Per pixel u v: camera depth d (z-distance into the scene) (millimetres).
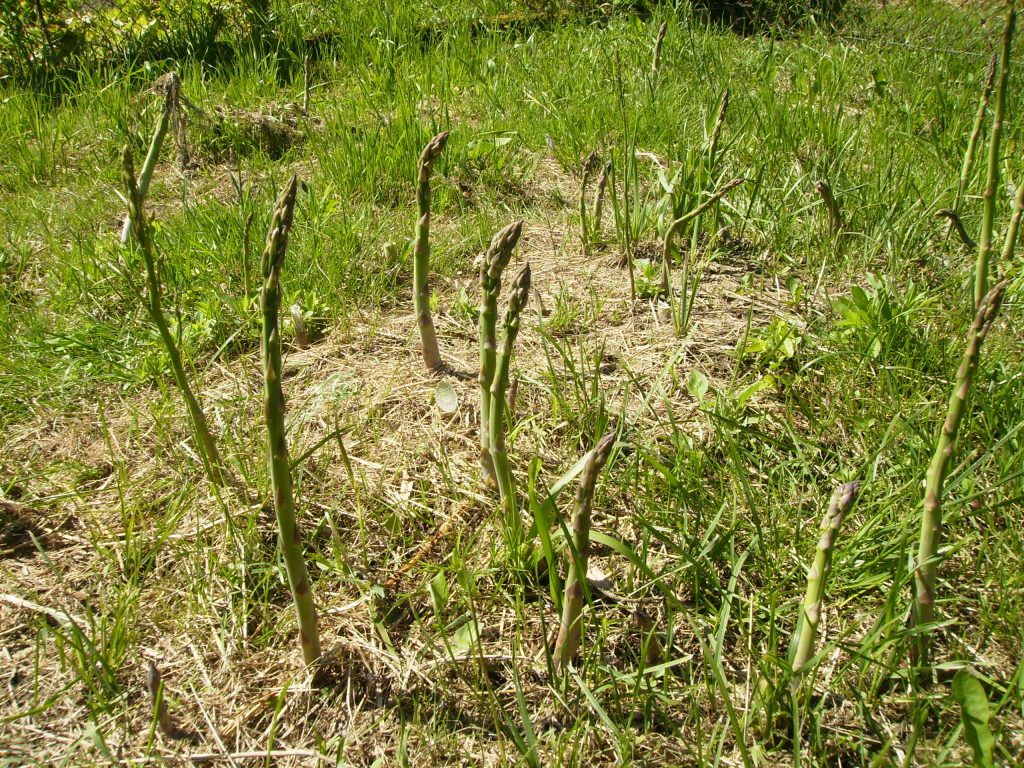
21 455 2553
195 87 5180
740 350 2738
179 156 4387
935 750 1744
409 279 3414
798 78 5281
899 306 2861
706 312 3164
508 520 2078
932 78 5531
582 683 1751
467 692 1890
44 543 2268
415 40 6055
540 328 2807
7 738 1804
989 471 2312
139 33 5910
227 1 6148
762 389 2654
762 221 3605
